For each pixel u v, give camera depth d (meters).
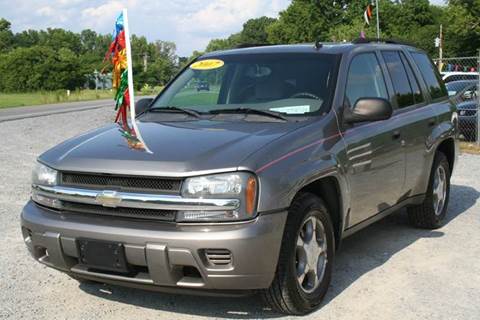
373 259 5.64
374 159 5.21
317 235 4.48
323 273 4.52
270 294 4.14
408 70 6.43
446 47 64.25
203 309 4.45
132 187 3.99
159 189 3.92
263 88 5.18
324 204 4.55
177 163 3.92
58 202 4.25
